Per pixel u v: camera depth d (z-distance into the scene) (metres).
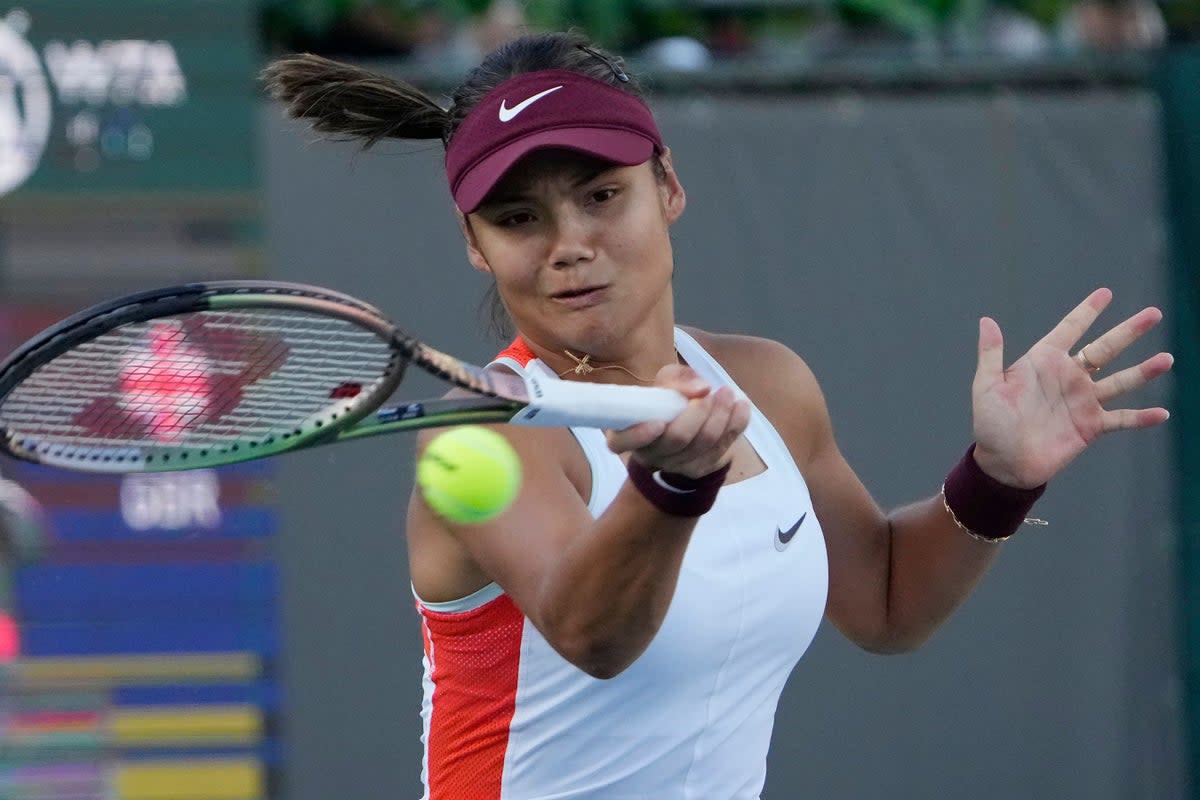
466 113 8.79
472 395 7.70
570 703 8.77
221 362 7.96
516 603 8.00
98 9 19.38
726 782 9.20
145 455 7.79
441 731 9.20
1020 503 9.50
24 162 19.28
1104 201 21.09
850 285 20.80
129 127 19.48
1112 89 21.38
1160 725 20.88
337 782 19.70
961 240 20.92
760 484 8.96
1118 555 20.97
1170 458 21.05
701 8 24.45
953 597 9.98
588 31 23.39
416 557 8.91
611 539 7.08
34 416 7.97
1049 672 20.86
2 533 19.08
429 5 23.20
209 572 19.56
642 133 8.52
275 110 19.81
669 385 6.95
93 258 19.41
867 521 10.11
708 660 8.72
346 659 19.78
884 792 20.61
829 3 24.64
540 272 8.54
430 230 20.08
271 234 19.81
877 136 20.91
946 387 20.80
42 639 19.22
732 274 20.72
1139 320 9.30
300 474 19.77
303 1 22.58
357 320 7.32
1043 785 20.78
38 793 19.17
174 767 19.47
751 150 20.80
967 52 22.67
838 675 20.62
